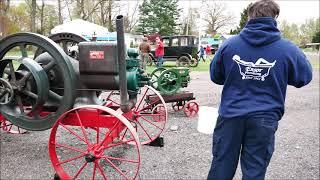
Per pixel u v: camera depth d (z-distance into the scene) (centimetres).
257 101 218
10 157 367
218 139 231
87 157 296
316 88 998
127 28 3359
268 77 216
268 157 222
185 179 326
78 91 340
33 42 326
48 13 3500
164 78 562
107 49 318
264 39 215
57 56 320
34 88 344
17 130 459
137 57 352
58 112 330
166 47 1730
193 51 1728
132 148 405
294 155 402
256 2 223
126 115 360
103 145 301
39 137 435
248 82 220
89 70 325
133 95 363
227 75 227
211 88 923
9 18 3672
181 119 560
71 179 307
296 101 771
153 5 4003
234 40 226
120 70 301
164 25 3972
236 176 335
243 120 220
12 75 340
